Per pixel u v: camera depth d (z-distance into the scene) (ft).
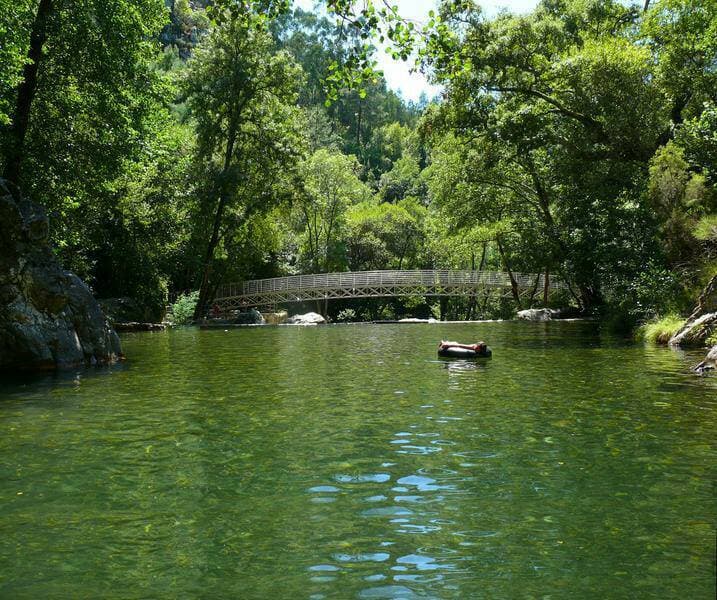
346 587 10.04
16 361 36.83
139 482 15.53
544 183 97.66
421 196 253.85
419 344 53.01
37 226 39.65
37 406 25.52
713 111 61.77
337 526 12.62
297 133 117.80
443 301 176.65
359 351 47.29
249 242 126.72
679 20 70.90
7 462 17.33
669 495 14.01
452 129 81.56
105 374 35.35
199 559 11.17
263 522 12.86
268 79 112.16
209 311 112.37
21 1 53.36
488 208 107.24
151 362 41.37
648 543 11.52
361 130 350.64
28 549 11.66
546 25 75.92
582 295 101.81
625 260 67.15
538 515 13.03
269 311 130.21
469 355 41.50
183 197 108.17
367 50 27.94
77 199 70.08
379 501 14.01
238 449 18.49
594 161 74.64
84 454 18.08
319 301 159.94
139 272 98.02
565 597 9.61
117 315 89.97
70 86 62.44
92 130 64.54
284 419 22.58
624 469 15.97
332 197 158.40
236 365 39.17
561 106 74.54
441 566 10.76
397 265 184.96
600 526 12.37
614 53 69.56
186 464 17.02
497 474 15.81
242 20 29.25
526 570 10.55
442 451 18.02
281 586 10.12
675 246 55.67
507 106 78.59
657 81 71.51
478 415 22.77
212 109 109.81
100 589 10.09
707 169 61.52
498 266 164.76
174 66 192.44
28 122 60.34
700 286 50.96
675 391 26.71
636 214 67.36
